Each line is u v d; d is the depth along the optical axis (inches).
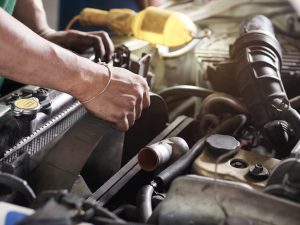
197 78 58.7
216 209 27.7
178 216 28.4
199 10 66.2
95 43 53.4
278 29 64.2
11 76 36.6
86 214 25.8
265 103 44.3
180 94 53.7
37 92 41.3
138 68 51.5
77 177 39.6
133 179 40.6
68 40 54.8
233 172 36.2
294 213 26.3
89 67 39.7
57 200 25.1
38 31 57.8
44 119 40.3
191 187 28.4
